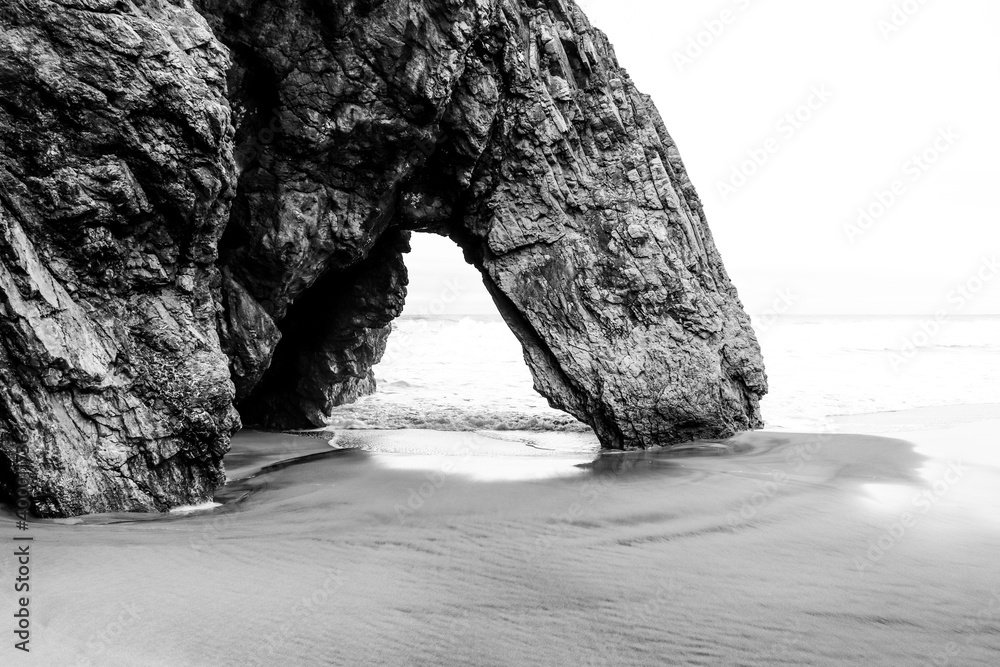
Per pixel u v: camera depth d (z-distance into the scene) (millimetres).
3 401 8219
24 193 8445
